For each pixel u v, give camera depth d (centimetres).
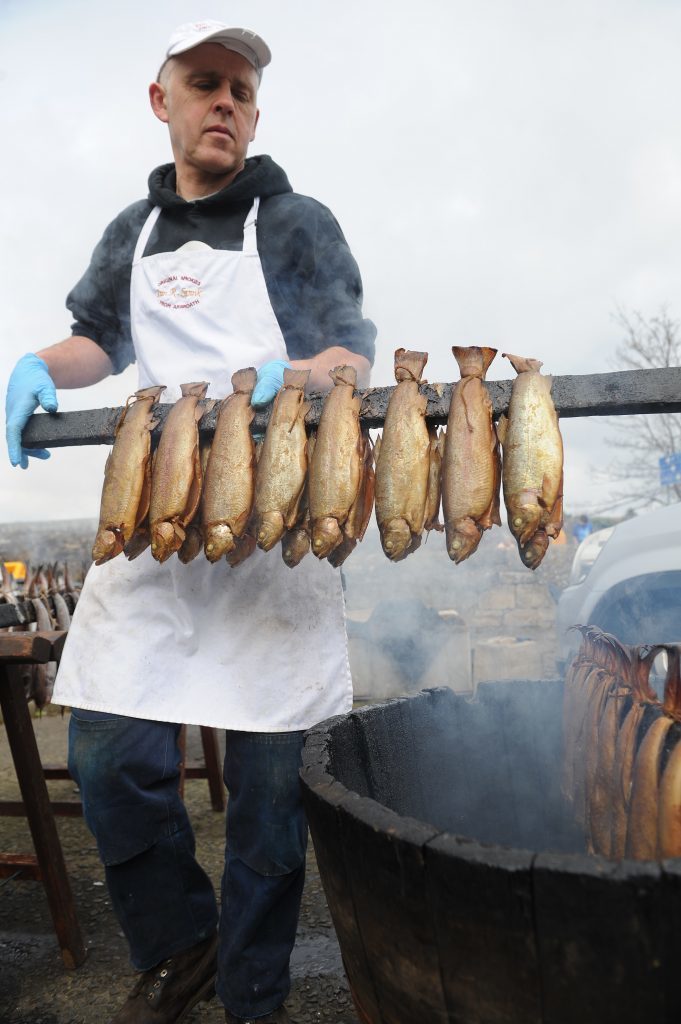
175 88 215
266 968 183
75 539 1025
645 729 128
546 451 151
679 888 83
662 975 85
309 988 210
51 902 222
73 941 224
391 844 100
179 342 217
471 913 93
